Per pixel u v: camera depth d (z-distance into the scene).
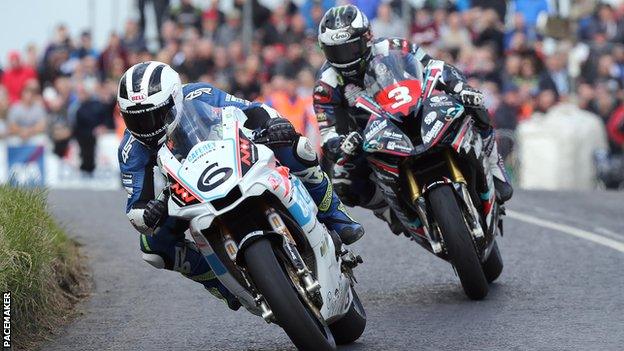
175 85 20.23
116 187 61.44
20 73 67.62
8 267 21.66
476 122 26.06
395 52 25.77
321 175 21.67
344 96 26.47
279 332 22.97
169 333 23.16
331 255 20.12
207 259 19.89
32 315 23.02
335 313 20.27
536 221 35.91
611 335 21.06
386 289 26.78
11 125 62.16
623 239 32.12
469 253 23.62
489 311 23.73
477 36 64.31
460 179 24.39
